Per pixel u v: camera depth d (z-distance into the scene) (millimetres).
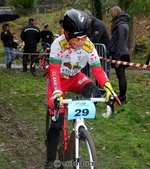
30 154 4781
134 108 7109
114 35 7035
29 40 12953
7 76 11805
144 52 16906
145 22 21766
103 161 4602
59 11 28391
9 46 13883
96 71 3656
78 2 17750
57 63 3600
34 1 30203
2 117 6520
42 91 9000
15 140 5320
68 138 3697
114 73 12211
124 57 7121
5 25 13922
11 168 4340
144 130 5773
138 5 14625
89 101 3387
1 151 4871
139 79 10898
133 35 16766
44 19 26828
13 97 8266
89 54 3654
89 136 3211
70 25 3406
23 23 26750
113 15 7055
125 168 4391
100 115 6582
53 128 3615
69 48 3588
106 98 3434
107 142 5281
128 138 5438
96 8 14188
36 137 5473
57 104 3314
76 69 3746
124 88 7262
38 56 13141
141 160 4660
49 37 14242
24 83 10180
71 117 3361
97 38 7391
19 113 6871
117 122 6207
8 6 34500
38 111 7027
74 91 3895
